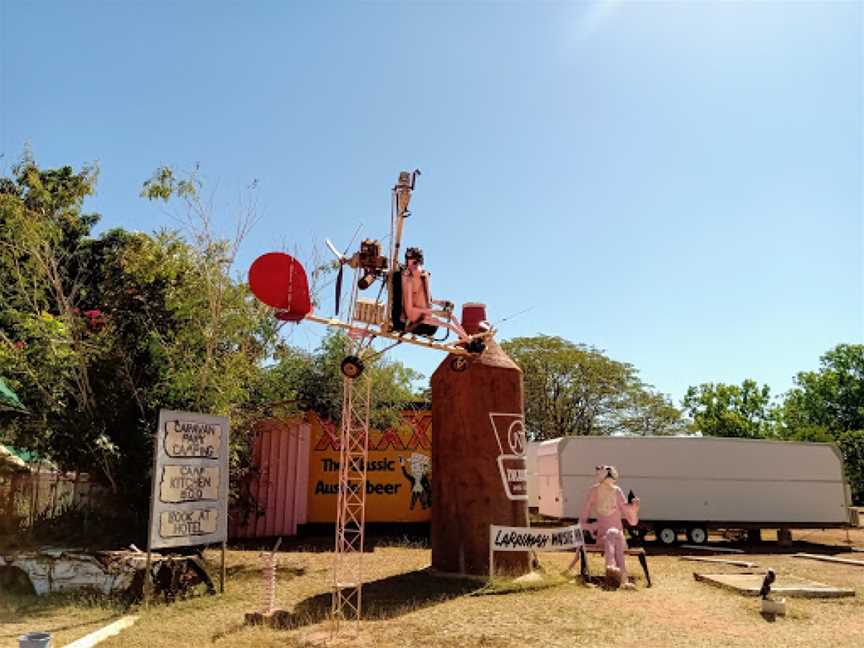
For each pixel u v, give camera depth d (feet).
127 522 45.29
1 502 41.86
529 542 35.65
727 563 46.21
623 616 27.78
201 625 26.16
